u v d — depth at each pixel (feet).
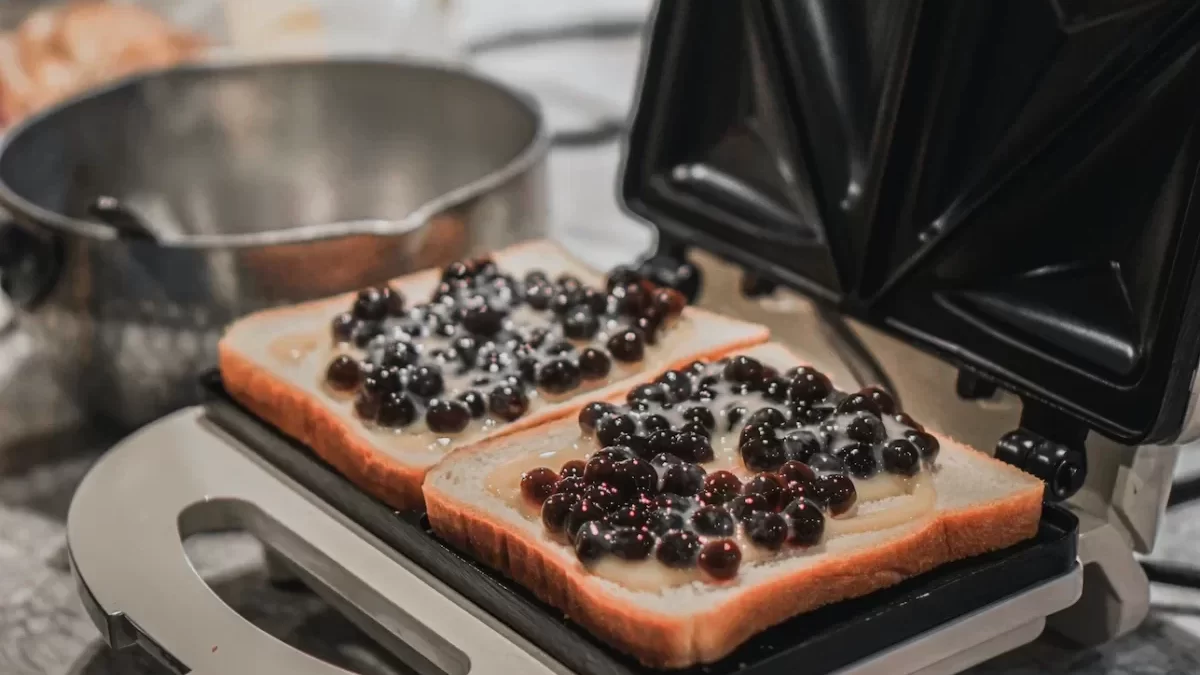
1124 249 1.97
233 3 3.65
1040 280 2.06
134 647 2.17
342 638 2.17
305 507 2.06
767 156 2.34
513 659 1.83
